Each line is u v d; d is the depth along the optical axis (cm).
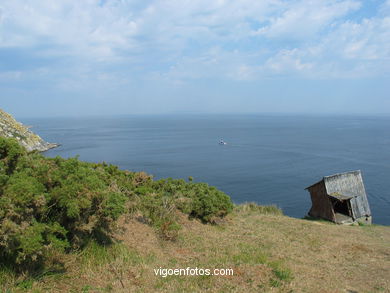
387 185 4378
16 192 509
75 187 605
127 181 1229
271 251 962
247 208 1947
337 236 1343
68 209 576
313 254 998
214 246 932
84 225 623
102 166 1260
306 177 4847
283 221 1589
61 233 581
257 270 740
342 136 11762
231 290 621
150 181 1348
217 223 1253
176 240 927
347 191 2409
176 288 606
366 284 763
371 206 3541
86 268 603
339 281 761
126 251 724
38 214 570
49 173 642
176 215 1148
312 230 1413
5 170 604
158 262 728
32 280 519
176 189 1341
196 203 1223
